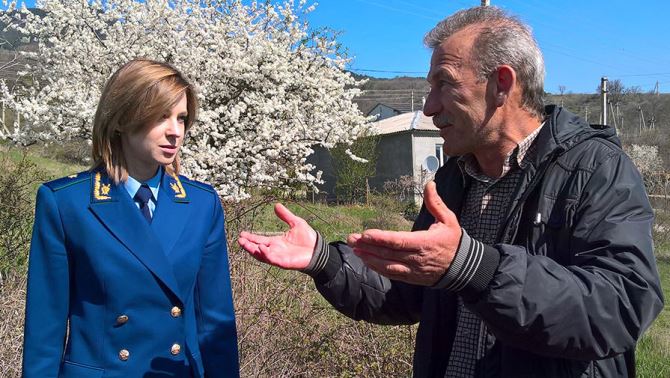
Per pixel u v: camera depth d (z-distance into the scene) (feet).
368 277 6.77
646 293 4.91
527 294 4.71
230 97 23.77
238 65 22.49
